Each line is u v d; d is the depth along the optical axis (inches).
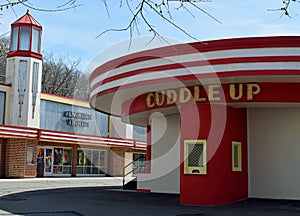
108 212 442.0
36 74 1219.2
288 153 546.3
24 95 1189.1
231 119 513.0
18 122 1174.3
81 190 736.3
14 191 697.6
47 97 1268.5
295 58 430.3
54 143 1283.2
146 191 699.4
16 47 1206.9
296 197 536.1
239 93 483.5
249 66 440.1
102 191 712.4
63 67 2059.5
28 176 1159.0
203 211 444.1
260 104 495.2
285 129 551.2
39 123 1224.8
